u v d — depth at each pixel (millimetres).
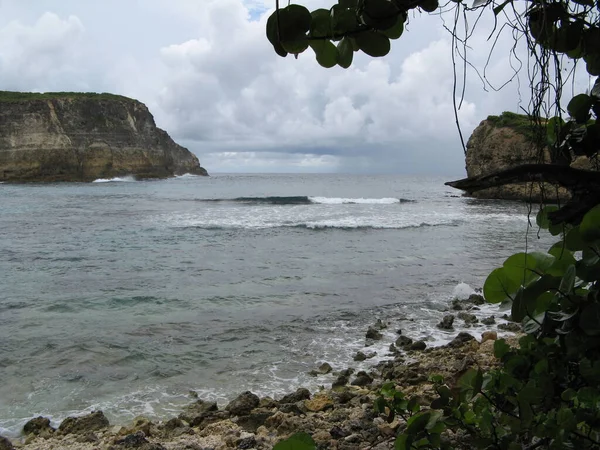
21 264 16656
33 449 5457
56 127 85438
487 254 18953
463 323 10562
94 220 29188
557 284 1388
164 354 8672
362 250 19750
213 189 66375
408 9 1124
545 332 1453
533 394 1534
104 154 89125
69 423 6066
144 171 95875
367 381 7383
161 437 5746
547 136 1422
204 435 5773
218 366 8203
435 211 35438
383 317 11008
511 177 1194
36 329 9891
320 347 9109
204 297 12445
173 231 24625
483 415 1697
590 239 1229
